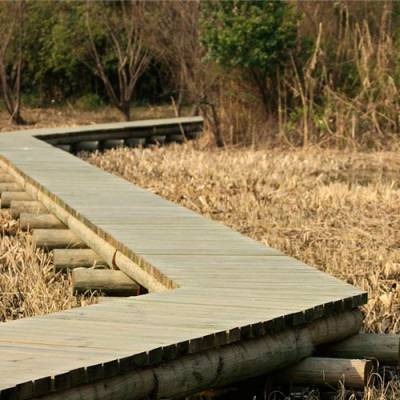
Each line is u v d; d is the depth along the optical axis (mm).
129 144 31938
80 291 12594
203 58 28969
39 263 14391
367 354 10328
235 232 14102
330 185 20844
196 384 8914
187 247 12938
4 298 12422
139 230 14039
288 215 18016
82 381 7977
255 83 29547
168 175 23641
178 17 31969
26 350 8484
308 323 9945
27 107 45969
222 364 9094
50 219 16750
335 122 28078
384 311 11781
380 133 27656
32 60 46000
